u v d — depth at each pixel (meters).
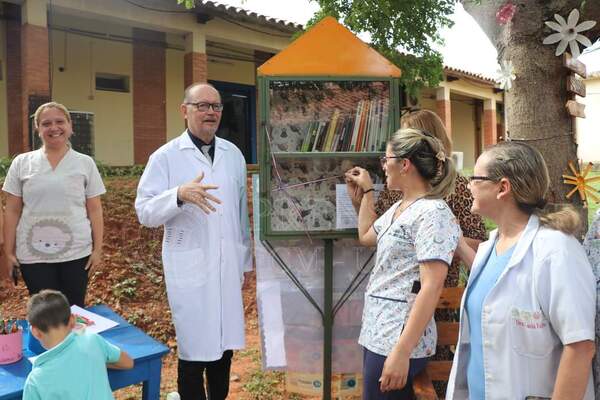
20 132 8.82
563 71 2.88
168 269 2.92
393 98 2.80
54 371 2.00
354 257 3.00
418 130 2.22
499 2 2.91
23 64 8.25
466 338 1.87
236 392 3.77
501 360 1.64
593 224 1.71
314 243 2.99
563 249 1.55
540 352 1.58
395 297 2.10
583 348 1.48
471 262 2.12
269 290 3.01
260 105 2.77
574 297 1.50
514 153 1.68
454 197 2.46
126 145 10.27
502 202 1.72
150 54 10.48
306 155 2.78
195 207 2.90
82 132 8.62
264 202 2.82
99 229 3.54
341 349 3.03
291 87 2.86
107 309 3.05
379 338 2.11
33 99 8.20
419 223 2.04
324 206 2.93
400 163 2.16
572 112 2.83
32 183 3.24
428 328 2.17
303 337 3.02
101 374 2.10
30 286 3.31
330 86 2.88
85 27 9.62
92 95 9.80
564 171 2.86
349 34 2.81
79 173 3.35
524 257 1.62
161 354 2.44
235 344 2.97
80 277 3.39
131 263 5.89
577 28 2.51
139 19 9.39
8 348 2.29
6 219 3.31
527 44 2.88
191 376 2.92
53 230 3.27
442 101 15.62
